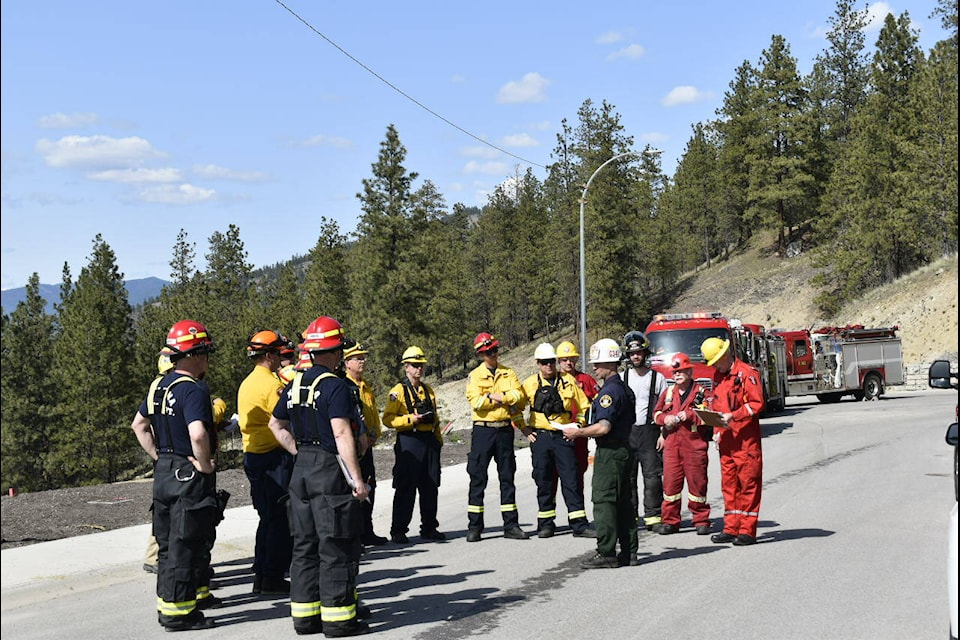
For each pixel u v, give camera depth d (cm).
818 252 6375
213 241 10325
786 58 8025
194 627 684
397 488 1022
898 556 857
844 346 3359
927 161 5009
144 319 6378
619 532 851
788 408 3238
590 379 1173
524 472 1639
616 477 841
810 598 717
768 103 8094
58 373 5831
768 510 1142
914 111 5703
